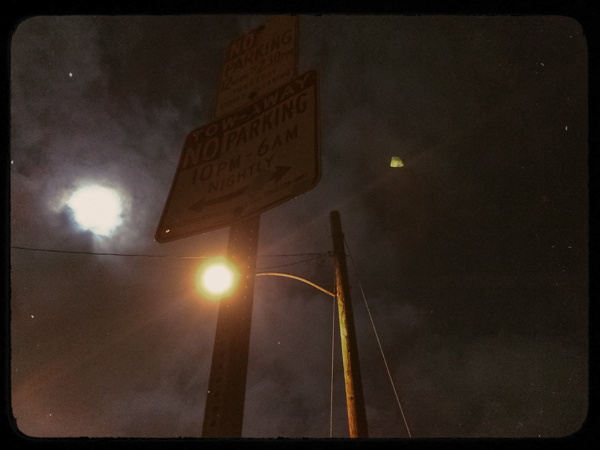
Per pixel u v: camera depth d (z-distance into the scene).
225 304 3.15
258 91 3.54
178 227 3.21
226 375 2.91
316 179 2.72
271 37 3.79
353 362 6.19
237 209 3.06
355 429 5.78
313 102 3.04
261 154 3.15
